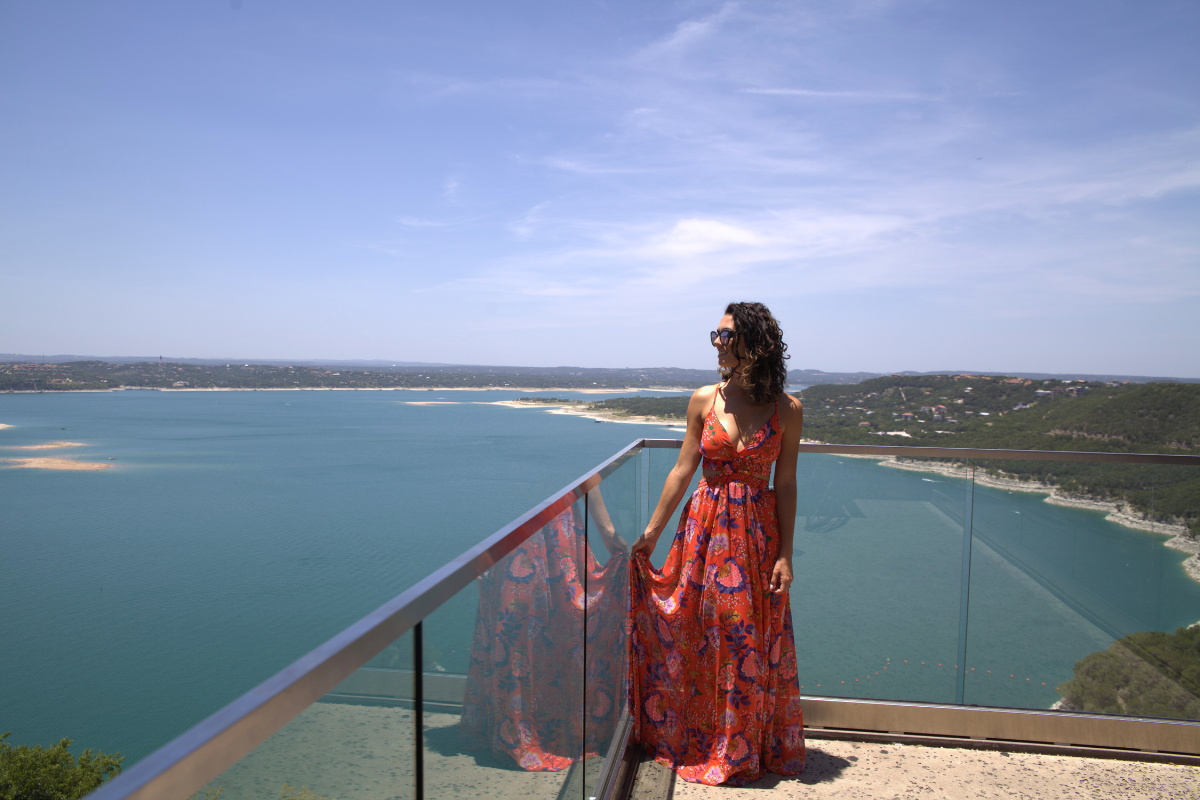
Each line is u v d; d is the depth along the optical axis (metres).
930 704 2.19
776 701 1.93
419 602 0.72
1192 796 1.87
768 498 1.92
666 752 1.95
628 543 2.08
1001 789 1.89
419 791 0.74
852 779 1.93
